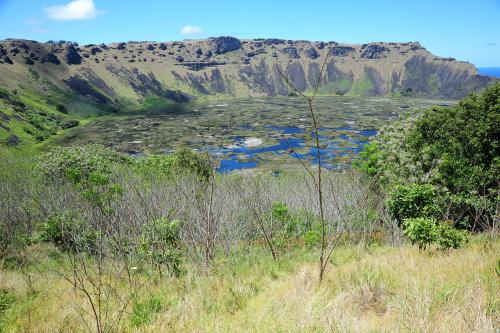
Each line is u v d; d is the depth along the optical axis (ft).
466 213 70.54
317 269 38.14
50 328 28.19
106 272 44.78
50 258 62.13
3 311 34.17
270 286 35.86
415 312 21.86
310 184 104.58
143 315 28.86
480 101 78.43
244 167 265.34
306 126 448.65
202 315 28.58
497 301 21.80
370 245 59.26
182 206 60.18
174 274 43.80
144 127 512.63
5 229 74.13
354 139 353.92
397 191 57.31
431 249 45.01
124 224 54.19
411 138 89.45
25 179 109.60
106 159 159.84
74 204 72.90
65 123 547.49
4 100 538.47
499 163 71.00
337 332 21.72
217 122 519.19
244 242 70.79
